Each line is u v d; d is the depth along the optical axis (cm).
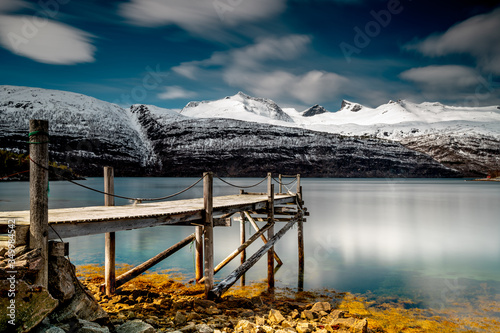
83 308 557
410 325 848
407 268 1428
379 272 1360
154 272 1247
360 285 1185
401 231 2403
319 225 2658
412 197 5906
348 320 784
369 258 1605
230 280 939
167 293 1008
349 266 1452
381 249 1816
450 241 2061
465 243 2006
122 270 1270
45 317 488
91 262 1364
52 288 525
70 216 662
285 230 1334
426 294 1093
